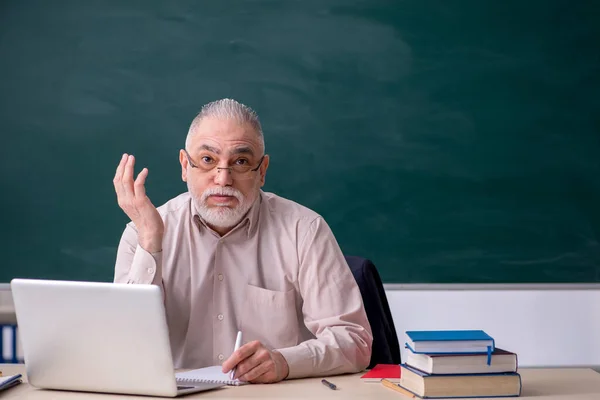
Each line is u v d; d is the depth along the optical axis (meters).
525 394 1.47
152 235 1.80
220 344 1.94
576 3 3.44
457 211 3.41
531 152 3.43
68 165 3.37
